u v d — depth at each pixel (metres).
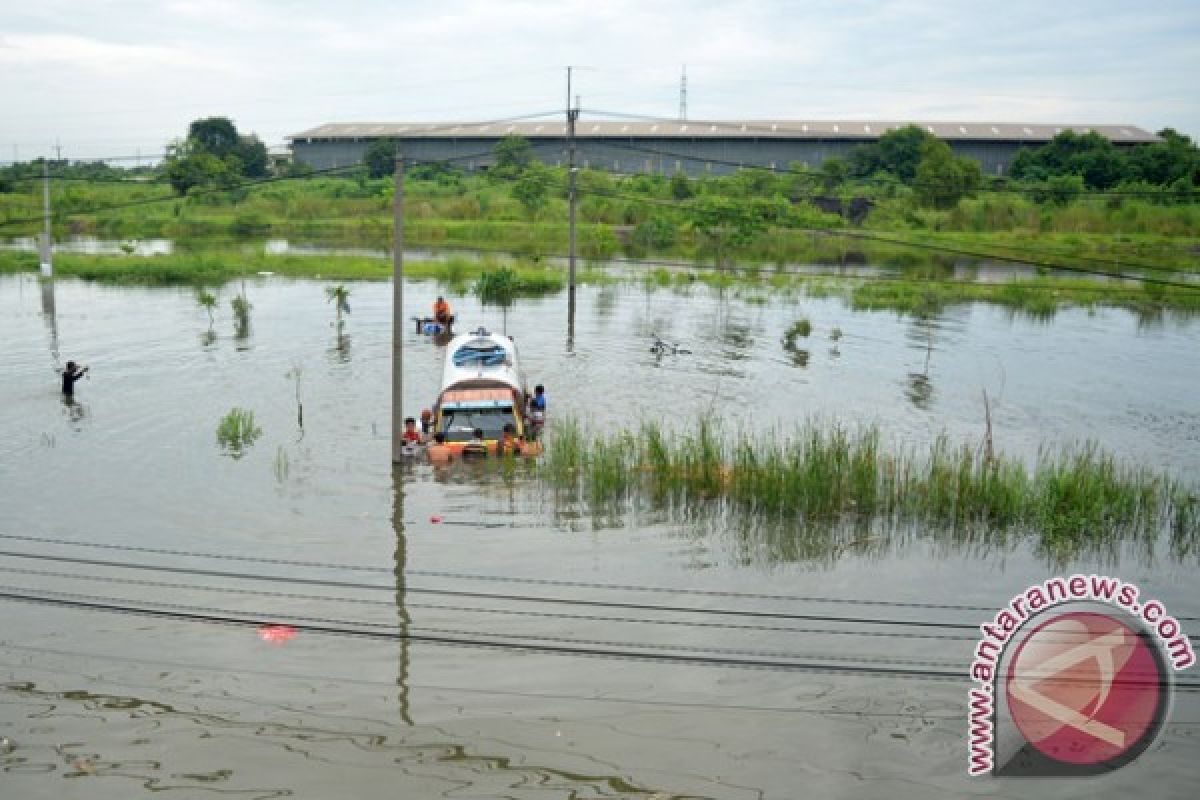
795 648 14.17
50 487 20.45
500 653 14.09
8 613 15.12
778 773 11.61
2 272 54.56
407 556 17.22
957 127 114.75
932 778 11.50
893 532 18.72
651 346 35.44
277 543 17.70
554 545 17.83
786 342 36.56
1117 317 43.91
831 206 81.12
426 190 94.12
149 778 11.45
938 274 57.84
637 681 13.47
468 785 11.37
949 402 28.14
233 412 24.38
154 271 53.34
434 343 35.97
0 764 11.63
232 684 13.37
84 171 101.38
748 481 20.05
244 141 111.94
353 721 12.59
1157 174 84.25
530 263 58.25
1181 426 26.20
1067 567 17.14
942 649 14.16
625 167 110.69
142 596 15.56
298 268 55.84
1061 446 23.98
